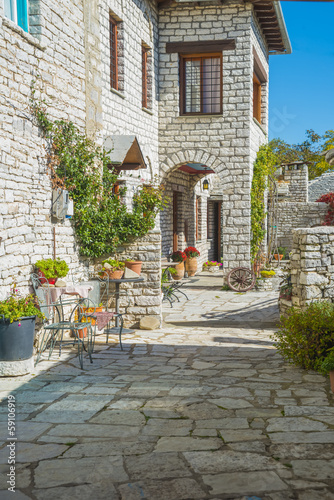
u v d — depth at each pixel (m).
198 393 5.18
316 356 6.08
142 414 4.55
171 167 14.97
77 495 3.14
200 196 20.55
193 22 14.46
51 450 3.79
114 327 9.29
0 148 6.27
